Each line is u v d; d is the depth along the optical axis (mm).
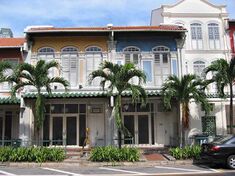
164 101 19500
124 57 23312
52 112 23344
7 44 24750
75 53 23219
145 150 21328
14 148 17328
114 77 17828
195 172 13539
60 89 22375
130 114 23672
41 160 16594
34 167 15773
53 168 15367
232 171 13812
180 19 26516
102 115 23391
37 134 19734
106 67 18188
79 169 14914
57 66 19047
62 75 22891
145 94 18266
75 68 23062
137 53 23422
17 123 24219
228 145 14789
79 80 22891
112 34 22609
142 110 23766
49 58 23078
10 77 18438
